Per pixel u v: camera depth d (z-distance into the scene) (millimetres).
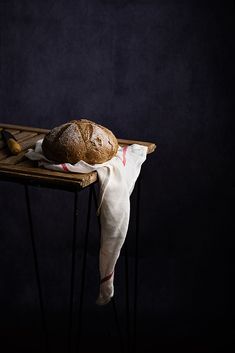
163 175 2668
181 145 2621
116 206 1711
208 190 2658
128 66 2570
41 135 2076
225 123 2576
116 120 2629
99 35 2559
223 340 2715
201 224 2705
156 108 2596
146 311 2814
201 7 2490
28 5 2572
